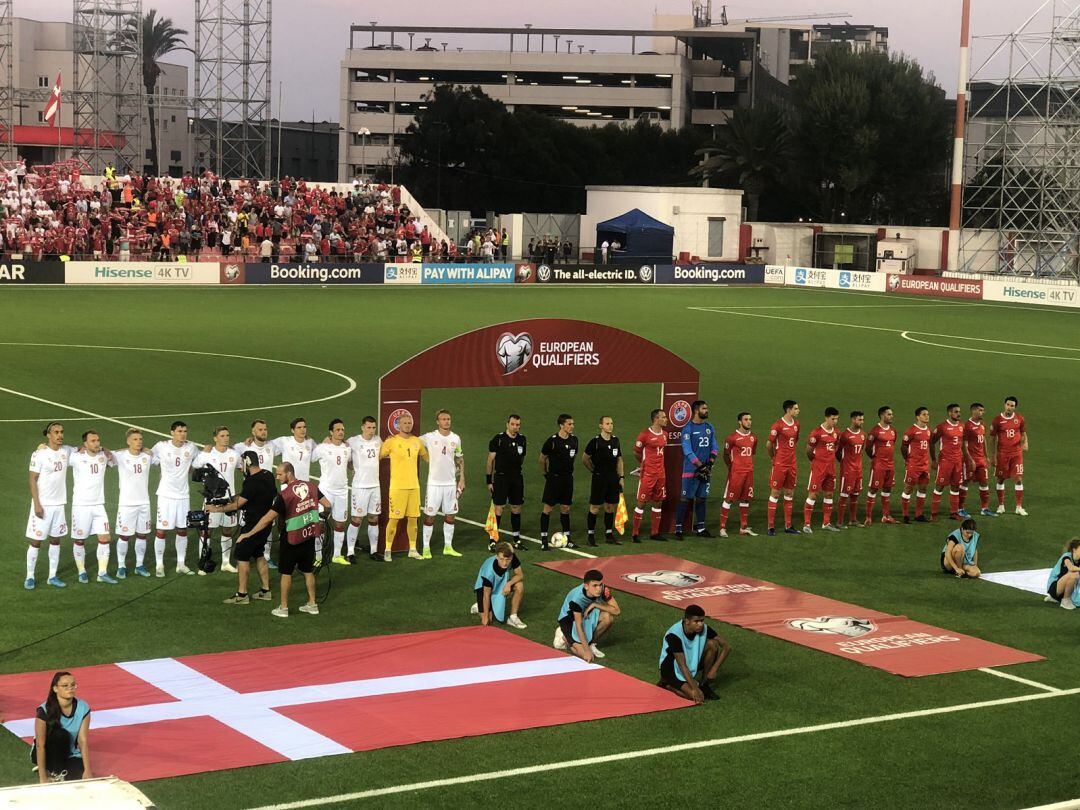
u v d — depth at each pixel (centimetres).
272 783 1227
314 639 1680
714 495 2662
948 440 2502
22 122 12106
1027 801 1256
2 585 1877
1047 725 1459
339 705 1434
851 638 1742
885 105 9788
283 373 3959
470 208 11488
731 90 15988
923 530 2420
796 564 2147
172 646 1630
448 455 2095
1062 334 5916
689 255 9069
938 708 1500
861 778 1296
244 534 1819
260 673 1531
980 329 6038
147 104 10269
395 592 1909
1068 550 1948
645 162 12512
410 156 11588
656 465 2242
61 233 6981
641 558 2138
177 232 7269
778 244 9269
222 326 5141
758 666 1623
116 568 1989
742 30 16788
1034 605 1945
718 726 1420
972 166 9194
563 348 2241
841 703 1505
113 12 9369
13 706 1395
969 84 9262
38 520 1867
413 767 1277
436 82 15850
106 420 3127
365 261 7781
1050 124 8056
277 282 7231
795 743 1380
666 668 1516
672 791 1248
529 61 15750
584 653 1620
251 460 1855
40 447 1873
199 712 1398
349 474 2567
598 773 1281
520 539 2238
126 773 1234
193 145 14550
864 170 9838
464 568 2050
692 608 1521
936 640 1747
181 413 3247
